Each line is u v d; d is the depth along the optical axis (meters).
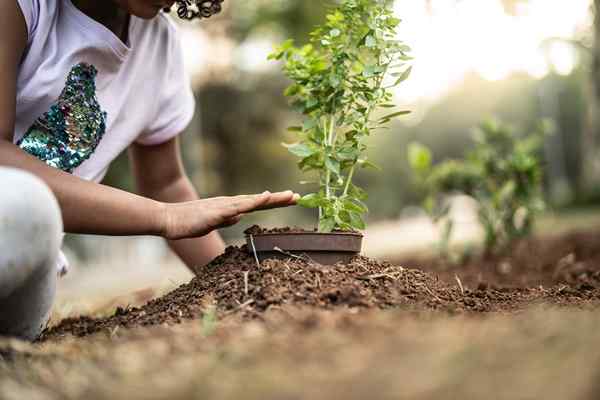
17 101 1.97
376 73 1.95
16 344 1.41
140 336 1.45
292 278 1.68
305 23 13.36
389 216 28.95
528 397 0.94
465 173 4.52
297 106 2.08
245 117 18.61
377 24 1.98
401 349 1.13
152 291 3.43
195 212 1.80
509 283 3.12
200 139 16.80
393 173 29.50
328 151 1.97
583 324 1.28
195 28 13.62
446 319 1.45
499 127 4.57
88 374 1.19
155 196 2.66
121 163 12.12
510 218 4.43
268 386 1.00
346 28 2.02
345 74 2.01
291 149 1.93
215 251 2.55
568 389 0.96
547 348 1.13
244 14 13.70
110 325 1.75
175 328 1.48
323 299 1.59
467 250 4.48
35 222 1.28
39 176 1.61
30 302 1.52
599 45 8.61
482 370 1.03
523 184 4.39
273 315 1.47
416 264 4.57
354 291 1.61
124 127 2.32
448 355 1.09
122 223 1.70
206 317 1.43
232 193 18.88
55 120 2.05
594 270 3.17
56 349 1.48
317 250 1.84
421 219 24.53
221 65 16.19
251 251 1.92
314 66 2.02
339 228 1.97
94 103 2.14
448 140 31.62
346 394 0.96
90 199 1.66
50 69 1.97
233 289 1.67
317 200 1.92
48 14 1.93
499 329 1.28
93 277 7.83
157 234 1.78
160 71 2.42
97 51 2.07
